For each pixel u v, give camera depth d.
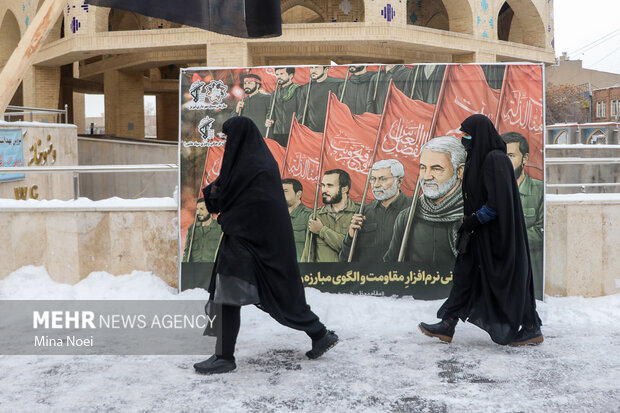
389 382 3.51
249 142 3.78
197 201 5.48
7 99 3.78
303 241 5.45
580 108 57.00
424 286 5.38
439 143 5.37
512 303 4.05
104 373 3.72
